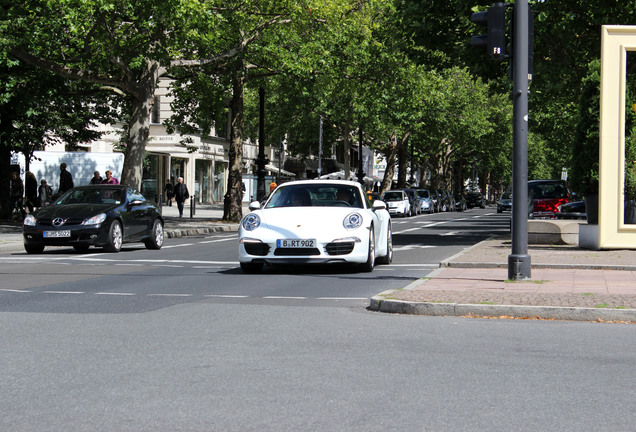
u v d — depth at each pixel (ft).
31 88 110.22
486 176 407.23
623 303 33.24
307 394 19.75
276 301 37.50
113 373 22.04
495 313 32.60
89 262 61.16
